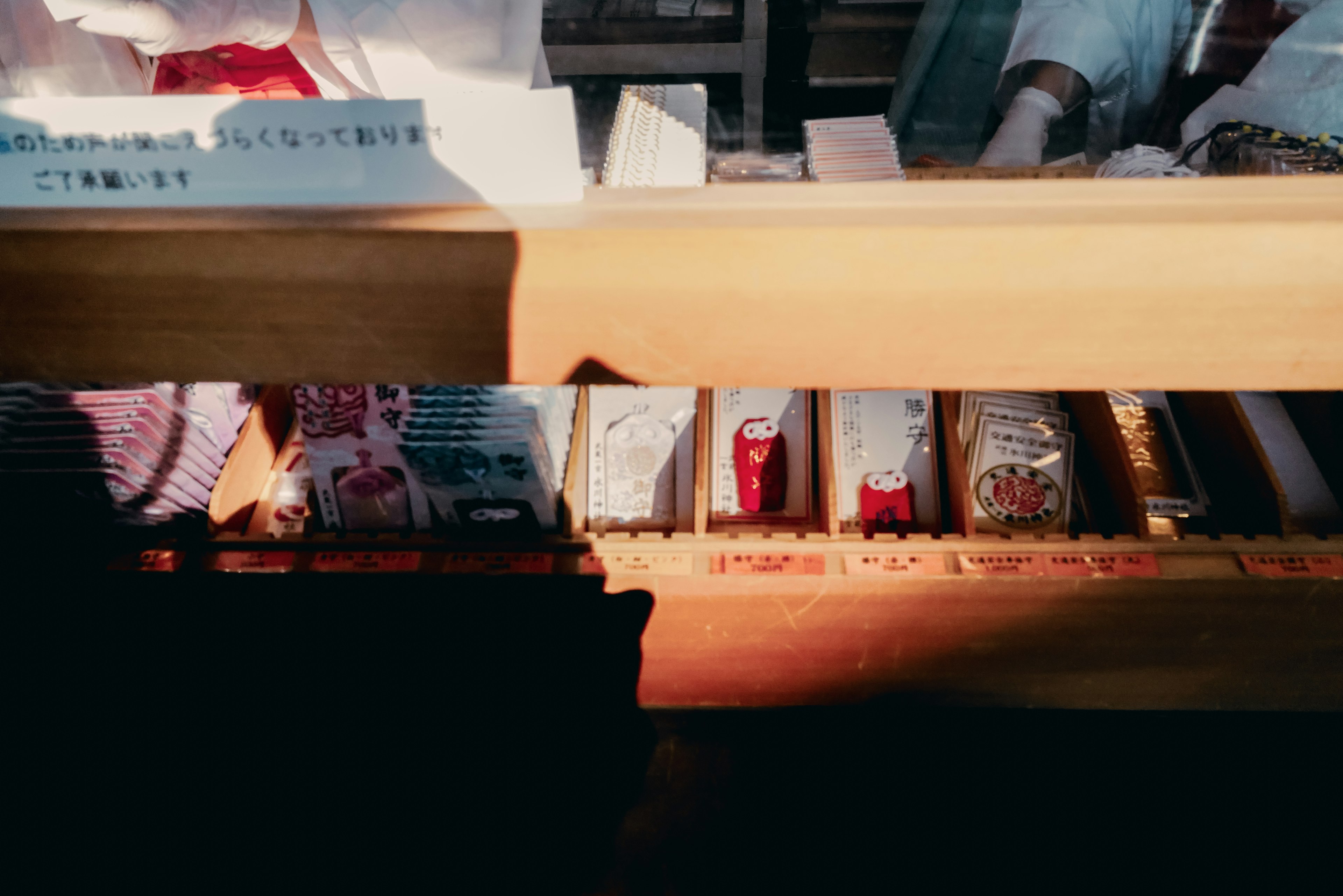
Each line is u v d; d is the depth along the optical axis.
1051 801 1.37
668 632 1.36
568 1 2.90
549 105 0.48
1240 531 1.33
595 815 1.40
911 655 1.38
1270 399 1.45
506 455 1.17
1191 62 1.96
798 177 1.37
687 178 1.25
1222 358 0.56
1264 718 1.44
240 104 0.49
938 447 1.41
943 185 0.55
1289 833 1.30
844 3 2.94
